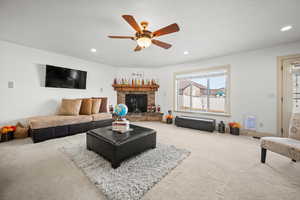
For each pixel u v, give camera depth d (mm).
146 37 1734
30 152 1998
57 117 2846
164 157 1857
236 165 1688
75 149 2113
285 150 1501
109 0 1454
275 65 2773
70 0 1459
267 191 1223
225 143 2518
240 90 3217
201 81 4117
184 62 4180
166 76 4734
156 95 4965
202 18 1799
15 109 2779
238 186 1288
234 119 3309
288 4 1498
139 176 1406
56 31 2213
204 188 1254
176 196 1146
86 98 3885
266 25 1978
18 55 2797
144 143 1983
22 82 2859
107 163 1678
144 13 1691
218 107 3779
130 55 3523
